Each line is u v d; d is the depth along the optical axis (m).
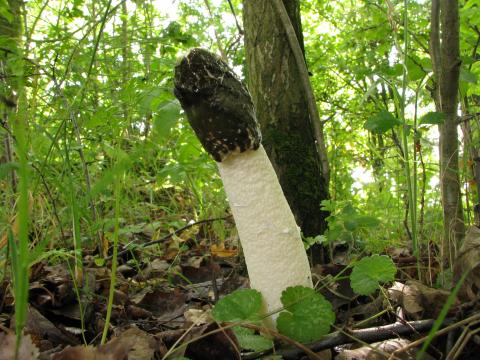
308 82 0.43
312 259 0.44
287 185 0.44
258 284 0.28
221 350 0.26
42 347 0.28
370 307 0.32
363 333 0.26
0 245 0.32
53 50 0.45
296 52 0.43
